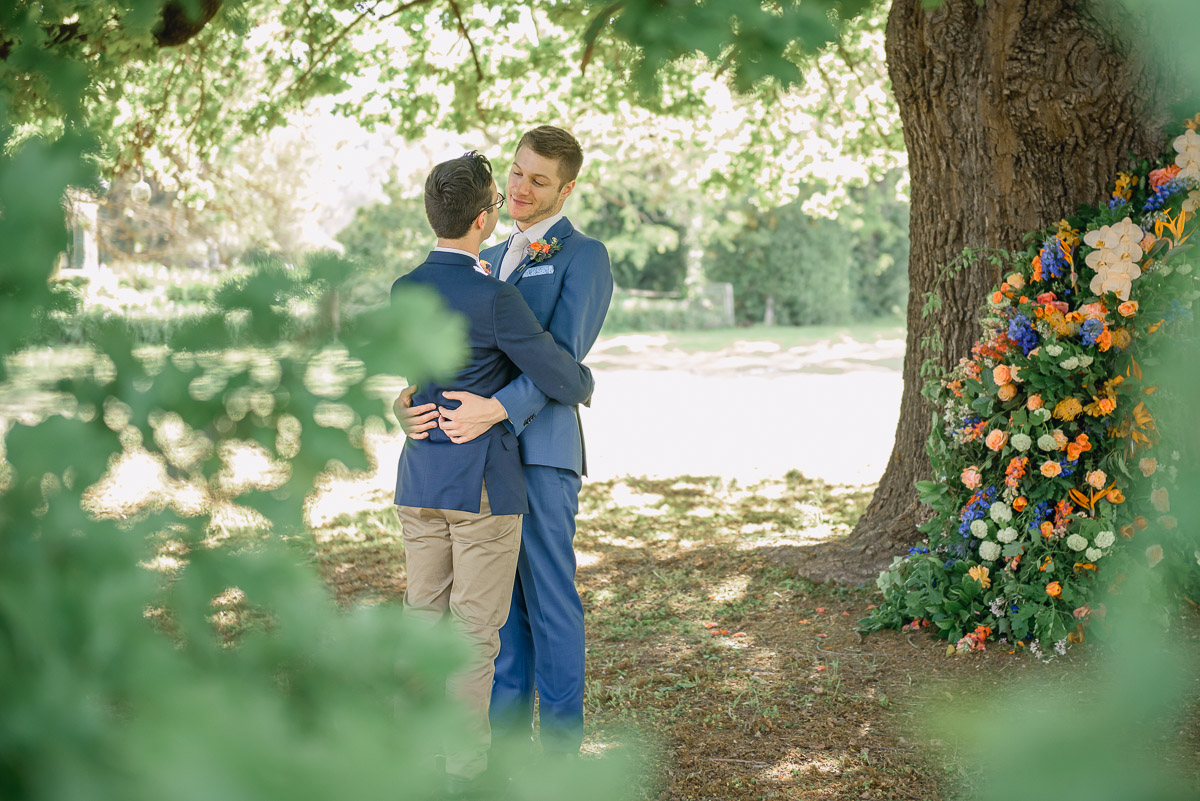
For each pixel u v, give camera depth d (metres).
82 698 0.58
